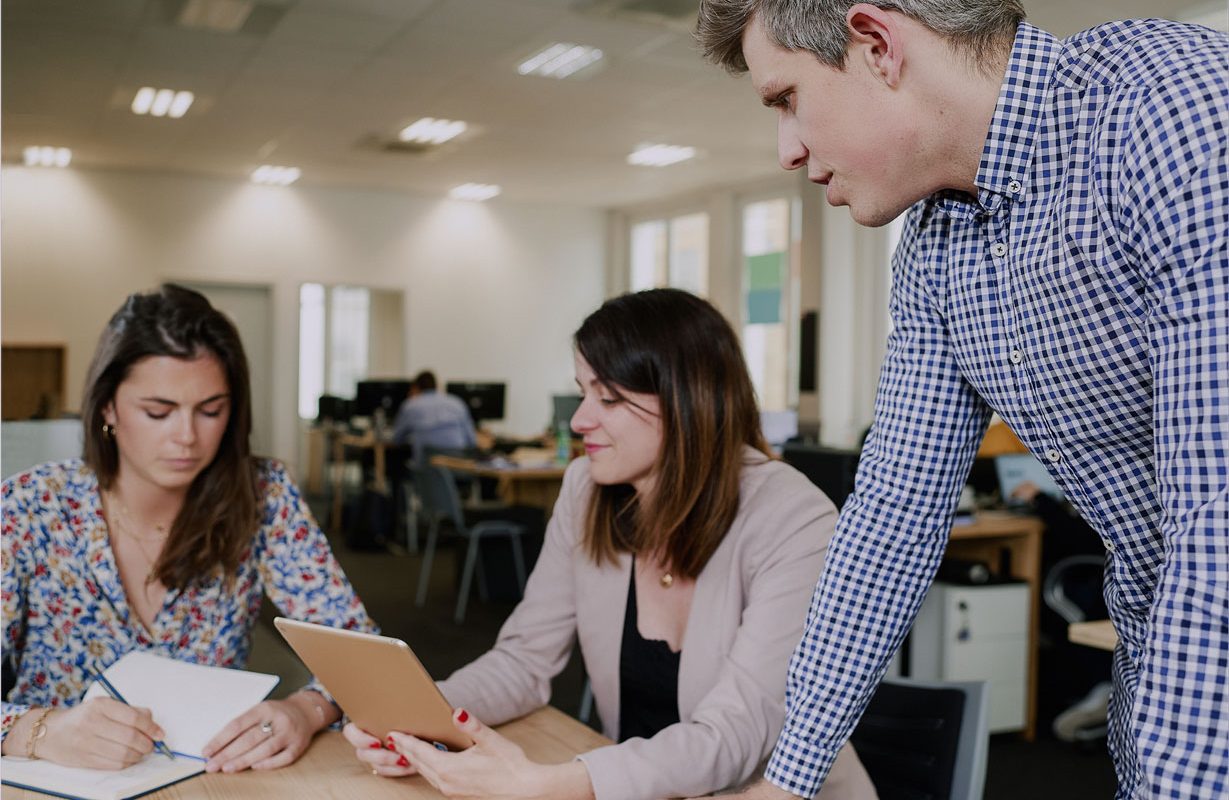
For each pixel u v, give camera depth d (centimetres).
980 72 95
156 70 702
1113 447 102
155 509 162
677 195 1181
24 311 1016
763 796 125
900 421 124
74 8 582
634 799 126
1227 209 76
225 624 167
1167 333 81
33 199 1020
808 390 835
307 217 1144
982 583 418
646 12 576
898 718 161
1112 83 89
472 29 613
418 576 733
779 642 148
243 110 809
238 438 163
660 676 162
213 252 1100
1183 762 76
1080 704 412
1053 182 95
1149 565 105
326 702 155
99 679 149
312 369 1184
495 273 1241
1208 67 81
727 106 778
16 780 131
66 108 802
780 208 1076
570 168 1029
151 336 150
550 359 1271
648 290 164
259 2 573
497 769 124
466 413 898
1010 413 110
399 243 1191
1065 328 98
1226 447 75
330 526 965
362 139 909
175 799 128
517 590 659
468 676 164
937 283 114
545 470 688
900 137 97
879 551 125
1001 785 369
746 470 162
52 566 157
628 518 166
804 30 95
